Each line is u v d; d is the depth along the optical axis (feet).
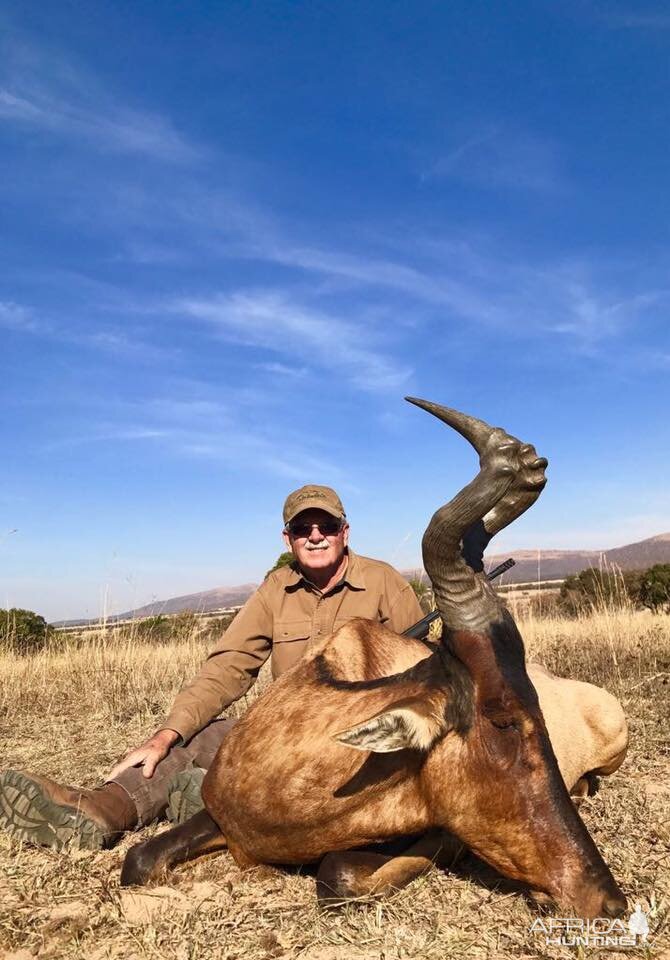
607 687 10.98
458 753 4.34
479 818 4.31
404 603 6.90
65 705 11.56
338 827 4.70
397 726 4.21
